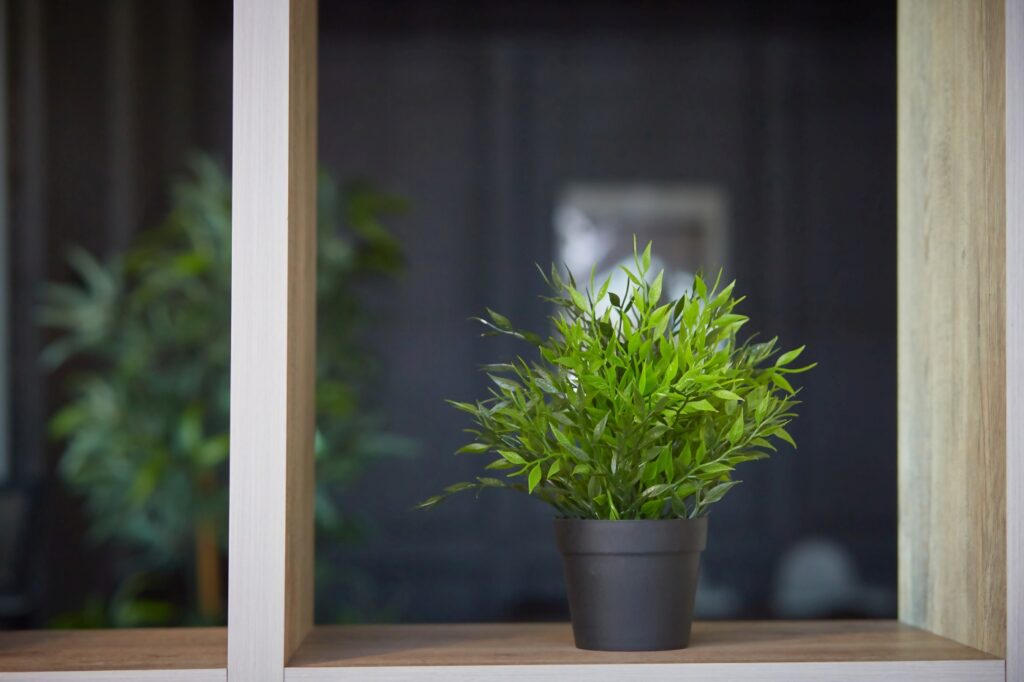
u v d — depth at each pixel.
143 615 3.32
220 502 3.07
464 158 5.64
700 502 1.14
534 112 5.64
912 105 1.34
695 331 1.14
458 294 5.59
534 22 5.65
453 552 5.38
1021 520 1.09
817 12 5.61
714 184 5.62
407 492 5.46
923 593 1.29
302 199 1.22
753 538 5.40
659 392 1.09
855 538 5.42
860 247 5.56
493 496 5.43
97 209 5.25
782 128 5.61
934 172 1.28
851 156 5.59
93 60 5.31
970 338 1.19
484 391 5.55
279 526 1.05
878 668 1.09
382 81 5.64
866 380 5.50
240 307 1.06
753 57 5.62
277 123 1.06
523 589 5.36
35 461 4.83
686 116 5.63
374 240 3.21
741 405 1.17
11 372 4.82
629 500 1.13
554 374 1.17
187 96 5.44
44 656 1.13
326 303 3.14
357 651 1.15
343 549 5.36
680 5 5.64
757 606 5.30
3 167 4.75
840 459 5.46
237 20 1.06
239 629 1.05
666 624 1.12
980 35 1.17
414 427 5.51
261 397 1.06
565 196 5.62
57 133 5.25
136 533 3.22
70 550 4.87
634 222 5.62
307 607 1.30
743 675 1.07
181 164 5.40
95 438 3.11
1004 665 1.09
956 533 1.21
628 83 5.64
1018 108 1.10
